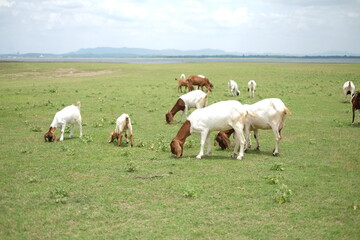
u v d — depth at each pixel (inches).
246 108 457.4
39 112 823.1
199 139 578.9
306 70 2336.4
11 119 743.7
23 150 493.4
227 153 491.2
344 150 491.5
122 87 1343.5
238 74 1990.7
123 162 446.0
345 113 792.9
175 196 333.4
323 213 294.2
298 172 400.5
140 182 371.9
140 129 648.4
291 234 260.4
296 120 714.2
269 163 437.1
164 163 440.1
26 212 301.1
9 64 2935.5
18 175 396.2
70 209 306.8
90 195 337.7
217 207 307.6
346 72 2092.8
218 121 451.8
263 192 340.5
